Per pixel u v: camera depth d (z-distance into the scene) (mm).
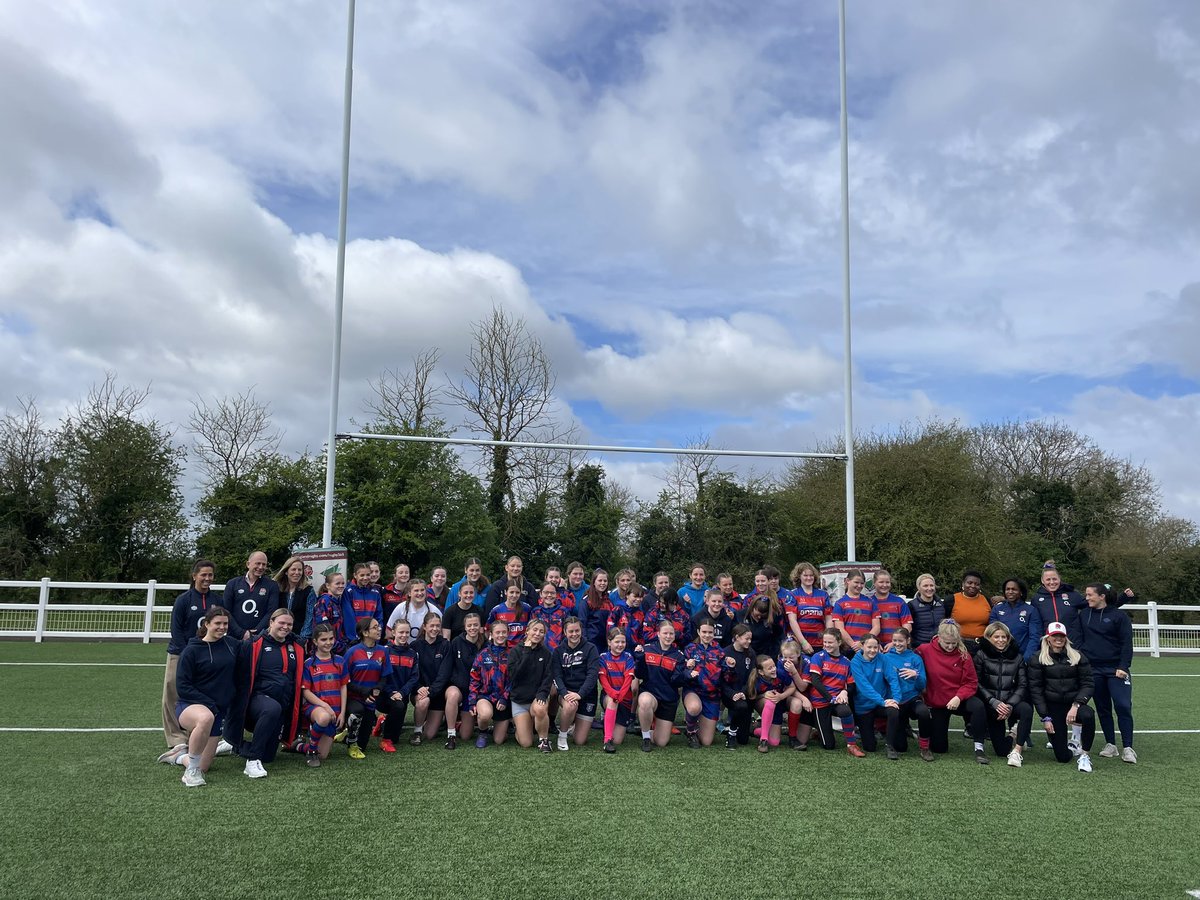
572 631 7098
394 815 4934
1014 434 36281
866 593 8062
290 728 6207
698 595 8406
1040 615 7602
